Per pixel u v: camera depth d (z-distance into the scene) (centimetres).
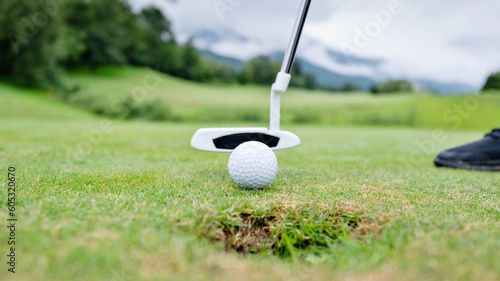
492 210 45
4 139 96
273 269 37
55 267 35
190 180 55
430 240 39
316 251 42
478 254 37
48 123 184
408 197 49
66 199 45
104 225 40
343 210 45
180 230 41
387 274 35
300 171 63
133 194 48
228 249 42
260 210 45
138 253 37
